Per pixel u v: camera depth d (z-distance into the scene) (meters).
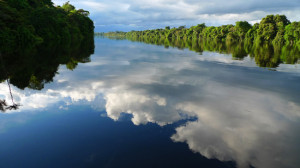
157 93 11.79
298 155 5.61
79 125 7.41
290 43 72.19
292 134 6.88
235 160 5.32
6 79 14.05
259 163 5.21
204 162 5.20
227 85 13.88
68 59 25.62
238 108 9.41
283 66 22.59
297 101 10.50
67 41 54.19
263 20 94.12
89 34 87.50
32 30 38.56
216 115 8.53
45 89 12.27
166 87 13.18
